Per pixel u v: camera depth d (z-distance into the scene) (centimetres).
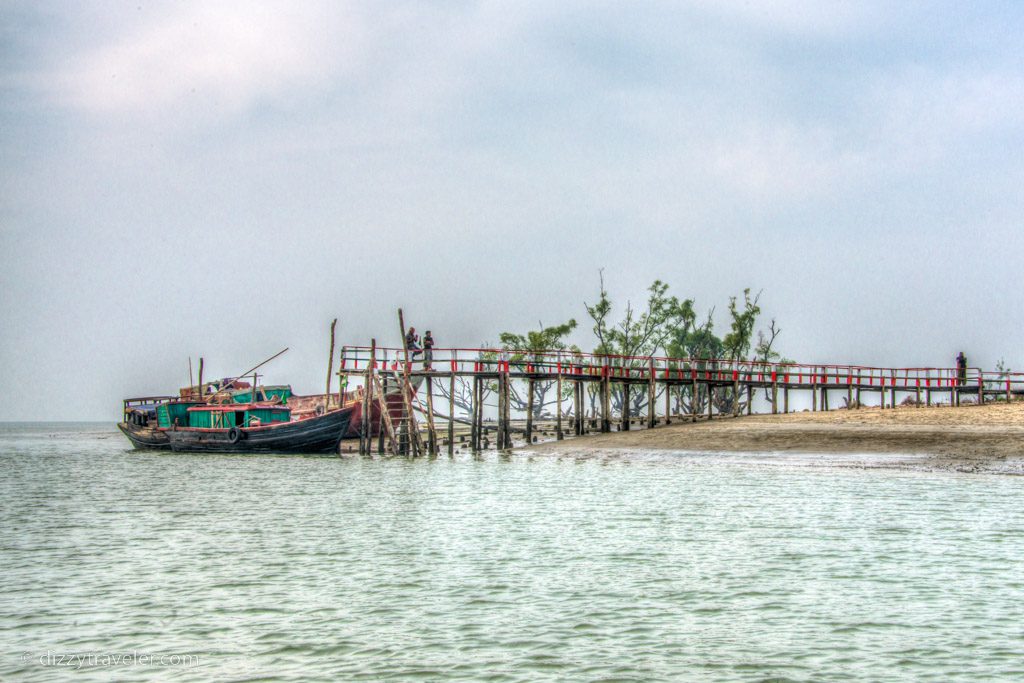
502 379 6150
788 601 2228
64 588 2459
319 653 1911
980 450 4741
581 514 3509
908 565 2561
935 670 1778
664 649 1905
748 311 9556
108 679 1795
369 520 3497
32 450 9625
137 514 3800
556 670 1797
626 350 9638
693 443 5662
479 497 4066
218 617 2169
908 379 7306
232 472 5531
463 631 2034
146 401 8094
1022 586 2334
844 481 4166
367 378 6081
